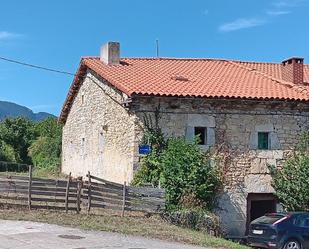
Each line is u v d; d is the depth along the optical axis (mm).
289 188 19984
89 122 25281
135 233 14508
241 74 23719
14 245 11609
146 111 19703
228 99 19906
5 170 36938
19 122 44906
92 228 14539
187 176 18906
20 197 16188
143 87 19750
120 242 12984
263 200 20516
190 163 19078
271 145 20641
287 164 20438
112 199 17172
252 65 27000
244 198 20188
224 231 19594
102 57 24578
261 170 20469
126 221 16156
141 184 18750
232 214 19984
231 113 20422
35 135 45531
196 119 20062
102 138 23078
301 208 19828
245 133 20469
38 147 41656
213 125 20203
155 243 13422
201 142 20250
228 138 20297
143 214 17516
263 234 16016
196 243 14148
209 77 22719
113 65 23750
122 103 20453
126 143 20219
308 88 22516
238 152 20328
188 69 24203
